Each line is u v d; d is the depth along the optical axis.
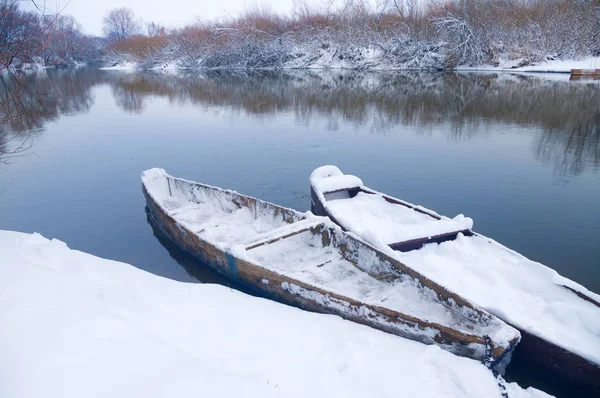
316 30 40.06
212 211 7.89
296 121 17.28
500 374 3.81
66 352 2.45
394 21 36.41
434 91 23.69
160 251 7.21
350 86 26.73
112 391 2.22
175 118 18.38
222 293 4.67
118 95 25.77
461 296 4.33
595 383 3.62
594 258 6.58
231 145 13.86
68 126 17.06
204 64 42.44
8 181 10.80
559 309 4.22
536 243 7.08
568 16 30.33
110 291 3.83
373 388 3.19
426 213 6.67
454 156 12.04
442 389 3.27
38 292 3.07
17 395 2.11
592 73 26.36
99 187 10.37
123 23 79.44
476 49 32.53
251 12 42.66
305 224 6.03
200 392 2.29
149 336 2.81
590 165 10.94
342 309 4.55
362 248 5.55
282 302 5.21
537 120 16.14
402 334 4.16
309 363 3.41
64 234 7.90
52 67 49.69
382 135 14.68
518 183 9.84
